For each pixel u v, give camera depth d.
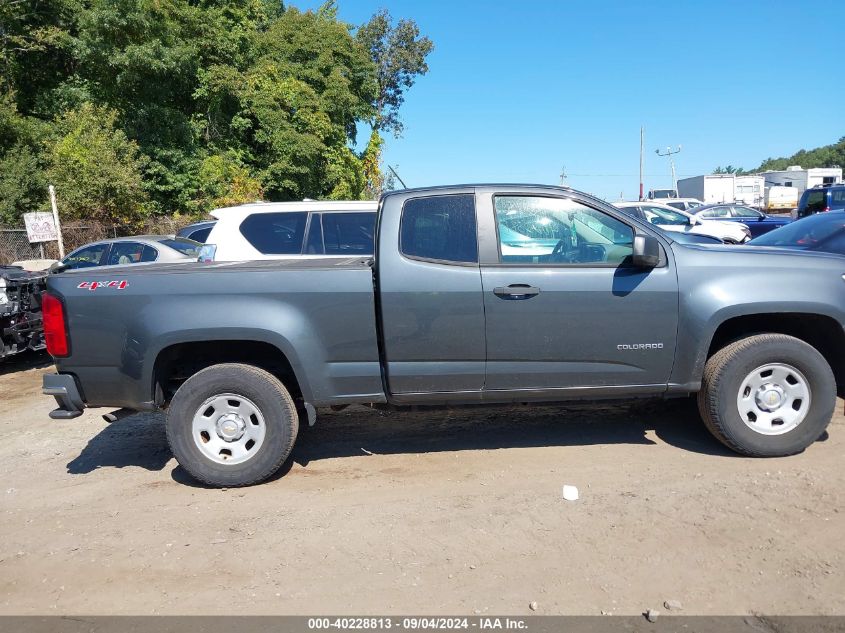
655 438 5.01
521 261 4.43
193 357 4.73
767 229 22.50
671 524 3.65
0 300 8.27
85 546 3.73
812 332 4.79
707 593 3.02
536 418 5.64
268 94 23.05
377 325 4.41
